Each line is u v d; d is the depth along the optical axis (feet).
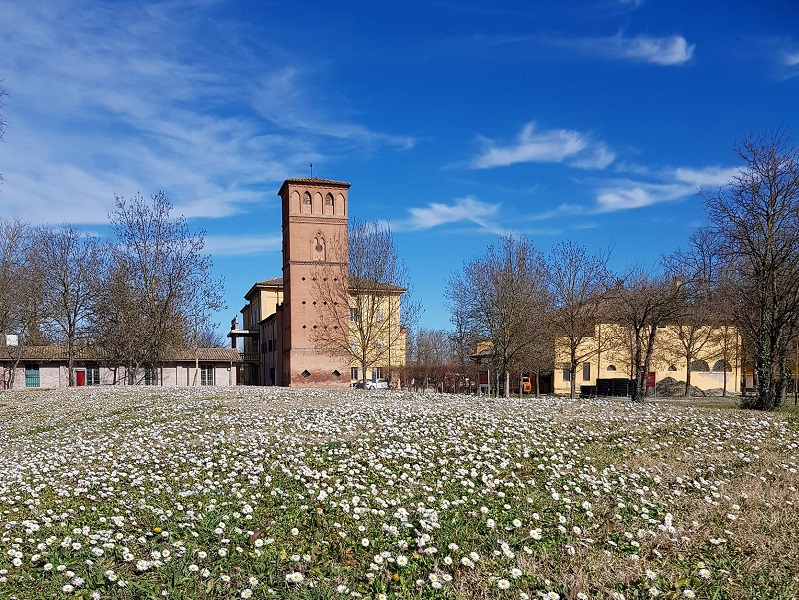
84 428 60.39
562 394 186.29
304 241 168.86
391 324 156.04
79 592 19.83
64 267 182.60
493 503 28.86
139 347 157.69
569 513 27.45
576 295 130.72
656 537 24.64
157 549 23.21
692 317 139.44
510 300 129.70
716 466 37.09
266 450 42.63
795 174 85.71
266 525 26.13
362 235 153.07
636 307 107.04
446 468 35.70
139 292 159.22
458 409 60.49
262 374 230.27
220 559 22.20
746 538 24.62
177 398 82.48
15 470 41.09
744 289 96.53
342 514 27.50
